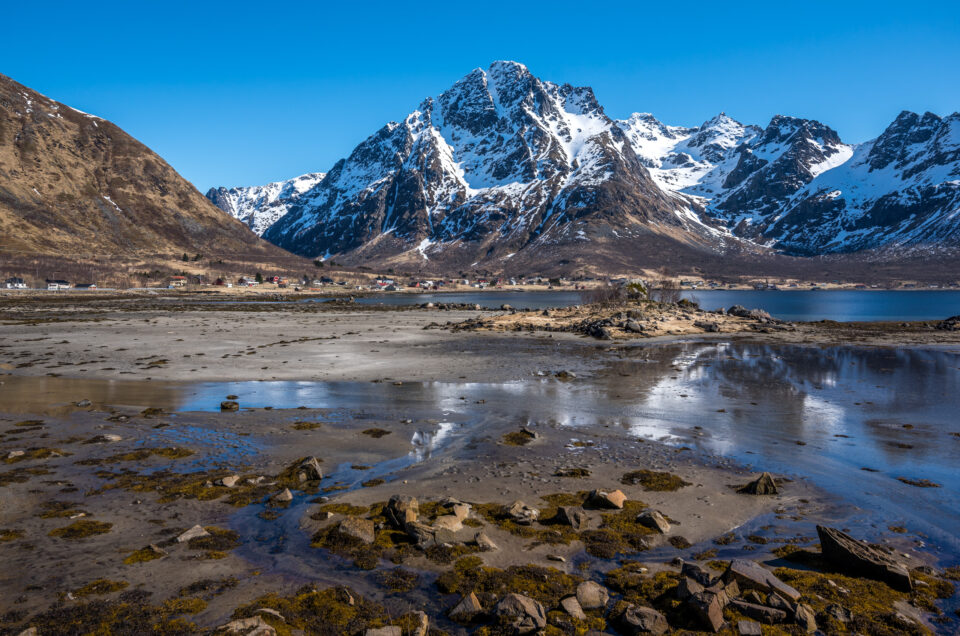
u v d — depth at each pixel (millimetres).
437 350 46969
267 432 21297
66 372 34719
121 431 21141
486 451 19078
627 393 29344
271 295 188750
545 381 32906
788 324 69375
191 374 34438
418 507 13500
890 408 25719
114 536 12141
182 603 9453
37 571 10547
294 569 10805
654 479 16062
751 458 18344
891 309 133625
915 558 11297
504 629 8758
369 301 172625
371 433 21250
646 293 90500
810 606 9320
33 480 15641
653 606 9438
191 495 14664
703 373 35750
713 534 12484
